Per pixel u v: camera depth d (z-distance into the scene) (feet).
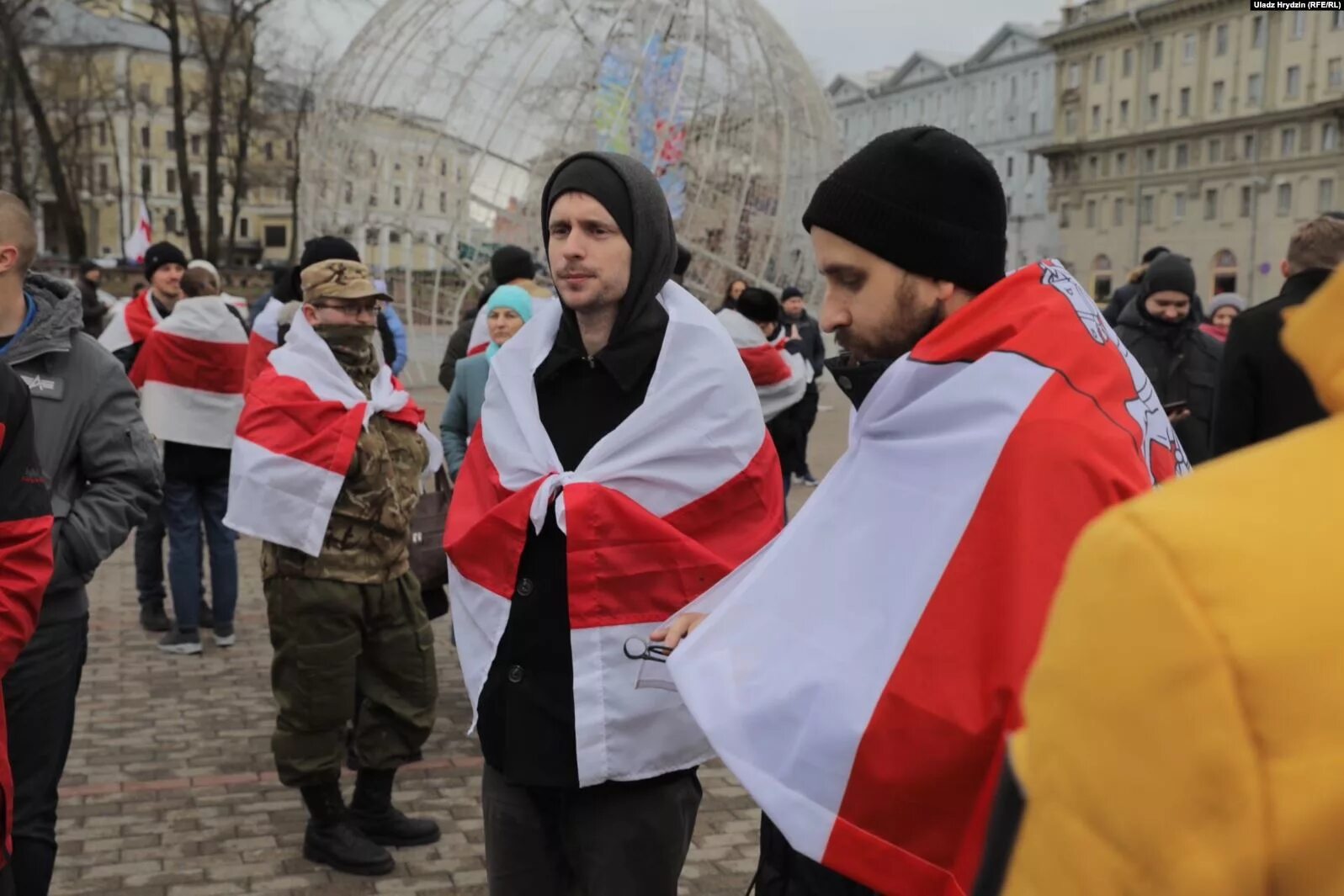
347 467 11.78
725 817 13.92
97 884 12.11
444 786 14.79
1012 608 4.58
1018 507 4.71
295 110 128.88
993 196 5.53
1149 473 4.90
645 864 8.04
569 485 7.90
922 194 5.40
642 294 8.19
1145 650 2.42
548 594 8.04
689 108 67.77
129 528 10.23
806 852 5.03
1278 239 176.55
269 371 12.29
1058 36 205.57
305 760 12.20
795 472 37.58
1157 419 5.31
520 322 16.94
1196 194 187.73
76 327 10.19
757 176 70.95
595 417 8.23
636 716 7.83
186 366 19.45
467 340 20.83
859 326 5.62
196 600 20.13
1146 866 2.39
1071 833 2.52
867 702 4.97
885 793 4.88
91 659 19.84
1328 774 2.24
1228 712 2.31
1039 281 5.26
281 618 12.06
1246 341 11.09
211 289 20.24
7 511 8.20
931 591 4.91
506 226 66.80
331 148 69.56
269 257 256.73
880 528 5.26
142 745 16.01
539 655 7.99
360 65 68.69
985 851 2.88
